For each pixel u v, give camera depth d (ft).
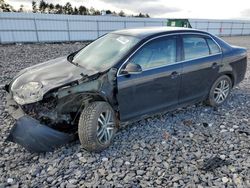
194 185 8.53
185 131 12.57
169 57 12.34
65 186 8.34
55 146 9.83
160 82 11.96
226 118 14.30
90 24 89.56
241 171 9.34
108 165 9.57
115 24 96.32
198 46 13.76
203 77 14.08
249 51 50.47
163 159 10.09
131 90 11.03
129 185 8.46
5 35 72.64
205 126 13.20
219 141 11.62
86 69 11.10
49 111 9.51
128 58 10.92
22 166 9.36
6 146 10.68
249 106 16.37
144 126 12.97
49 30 81.00
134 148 10.85
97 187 8.32
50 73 10.89
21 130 9.45
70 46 66.85
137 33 12.51
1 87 18.56
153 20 105.60
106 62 11.15
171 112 14.94
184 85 13.20
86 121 9.77
